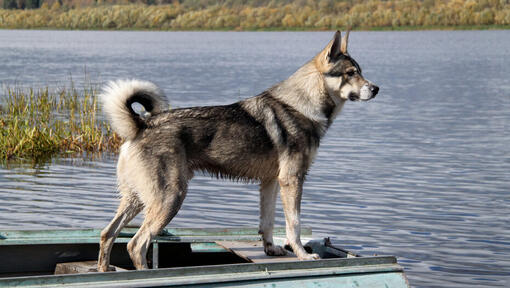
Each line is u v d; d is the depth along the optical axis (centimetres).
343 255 600
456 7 9444
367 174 1216
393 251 797
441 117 1955
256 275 496
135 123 576
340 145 1508
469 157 1373
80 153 1405
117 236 601
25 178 1162
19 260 611
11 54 4966
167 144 571
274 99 617
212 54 5209
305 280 509
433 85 2956
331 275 518
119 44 6731
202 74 3412
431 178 1186
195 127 584
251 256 632
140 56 4959
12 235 606
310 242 645
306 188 1112
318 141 626
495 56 4969
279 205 1040
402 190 1098
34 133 1398
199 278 481
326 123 634
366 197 1053
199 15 10575
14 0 12738
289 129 608
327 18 9844
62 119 1686
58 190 1080
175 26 10606
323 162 1322
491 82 3102
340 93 631
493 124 1817
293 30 10056
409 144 1521
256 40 7556
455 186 1126
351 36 8250
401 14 9438
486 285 690
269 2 11838
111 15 10844
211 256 688
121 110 571
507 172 1232
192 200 1035
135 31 10694
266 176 618
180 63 4281
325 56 623
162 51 5619
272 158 608
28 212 944
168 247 673
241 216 944
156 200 565
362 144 1520
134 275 470
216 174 612
